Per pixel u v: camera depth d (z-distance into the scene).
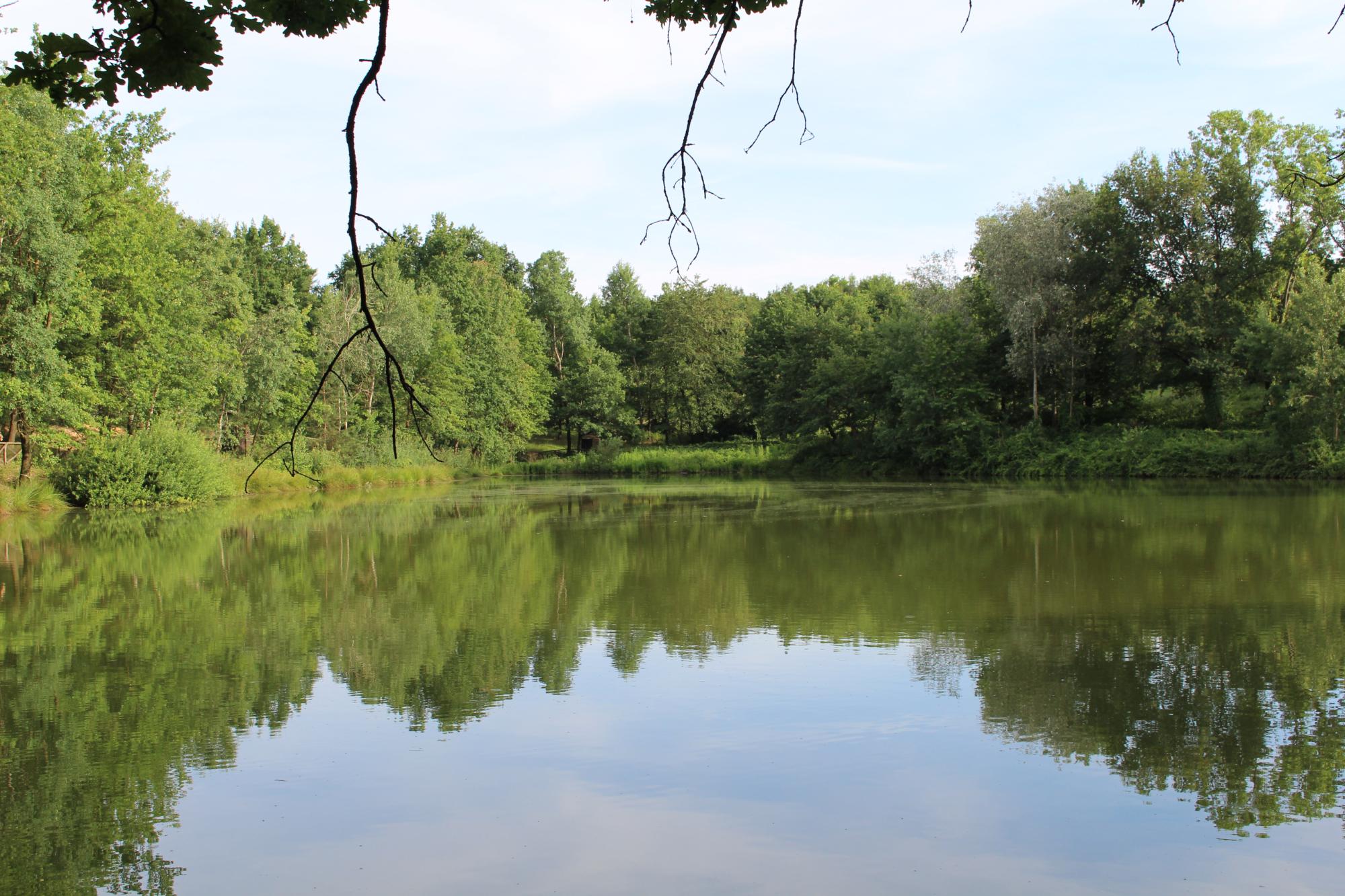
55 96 3.98
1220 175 40.28
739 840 5.88
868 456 48.97
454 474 52.25
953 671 9.45
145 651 11.12
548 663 10.15
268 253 65.12
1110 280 41.81
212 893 5.35
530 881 5.42
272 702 8.95
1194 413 45.50
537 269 83.62
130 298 32.38
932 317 47.59
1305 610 12.09
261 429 45.59
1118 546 18.16
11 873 5.61
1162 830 5.93
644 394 73.62
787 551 18.73
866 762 7.08
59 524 26.05
